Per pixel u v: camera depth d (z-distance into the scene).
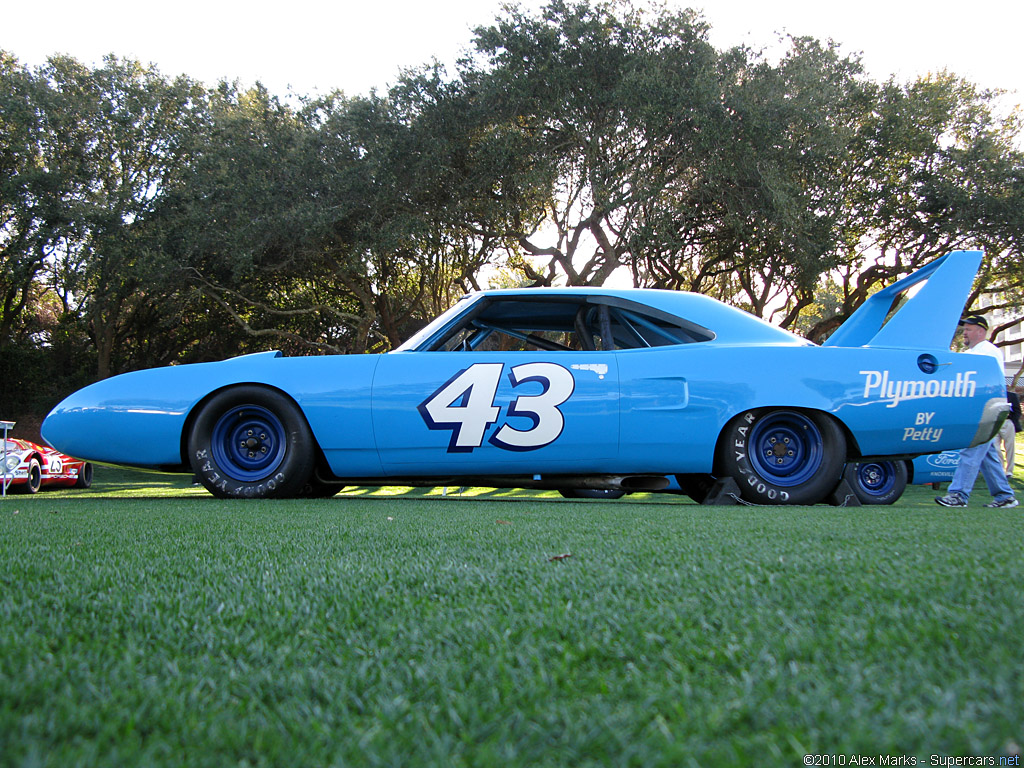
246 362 3.97
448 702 0.67
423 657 0.83
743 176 13.75
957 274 3.95
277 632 0.95
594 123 14.01
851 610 1.02
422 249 15.71
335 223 14.42
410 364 3.88
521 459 3.80
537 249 15.90
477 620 1.00
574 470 3.84
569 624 0.96
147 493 6.68
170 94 17.53
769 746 0.55
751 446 3.75
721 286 20.39
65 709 0.65
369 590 1.23
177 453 3.94
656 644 0.86
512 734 0.60
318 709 0.65
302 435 3.86
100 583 1.31
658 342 3.99
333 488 4.33
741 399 3.70
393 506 3.31
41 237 15.59
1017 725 0.58
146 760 0.54
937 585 1.15
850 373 3.73
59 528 2.29
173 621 1.01
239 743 0.58
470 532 2.10
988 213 15.20
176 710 0.65
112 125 16.47
